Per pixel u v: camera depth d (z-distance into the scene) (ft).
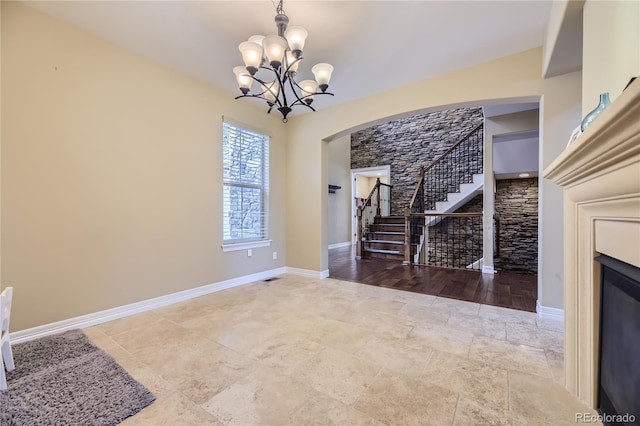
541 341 7.02
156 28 7.79
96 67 8.17
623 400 3.56
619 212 3.43
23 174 6.94
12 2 6.76
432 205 22.90
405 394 4.96
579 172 4.01
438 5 6.81
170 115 9.99
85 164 7.98
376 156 26.30
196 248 10.85
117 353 6.40
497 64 9.23
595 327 4.47
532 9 6.95
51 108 7.36
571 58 7.44
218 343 6.91
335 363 5.99
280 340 7.08
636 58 3.32
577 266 4.83
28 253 7.03
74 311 7.77
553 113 8.54
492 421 4.30
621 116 2.35
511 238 19.42
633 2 3.41
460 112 22.07
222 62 9.61
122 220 8.76
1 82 6.62
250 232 13.29
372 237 21.74
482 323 8.17
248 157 13.17
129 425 4.21
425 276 14.17
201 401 4.76
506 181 19.63
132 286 8.97
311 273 14.23
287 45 6.35
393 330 7.69
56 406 4.58
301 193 14.61
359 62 9.37
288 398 4.85
